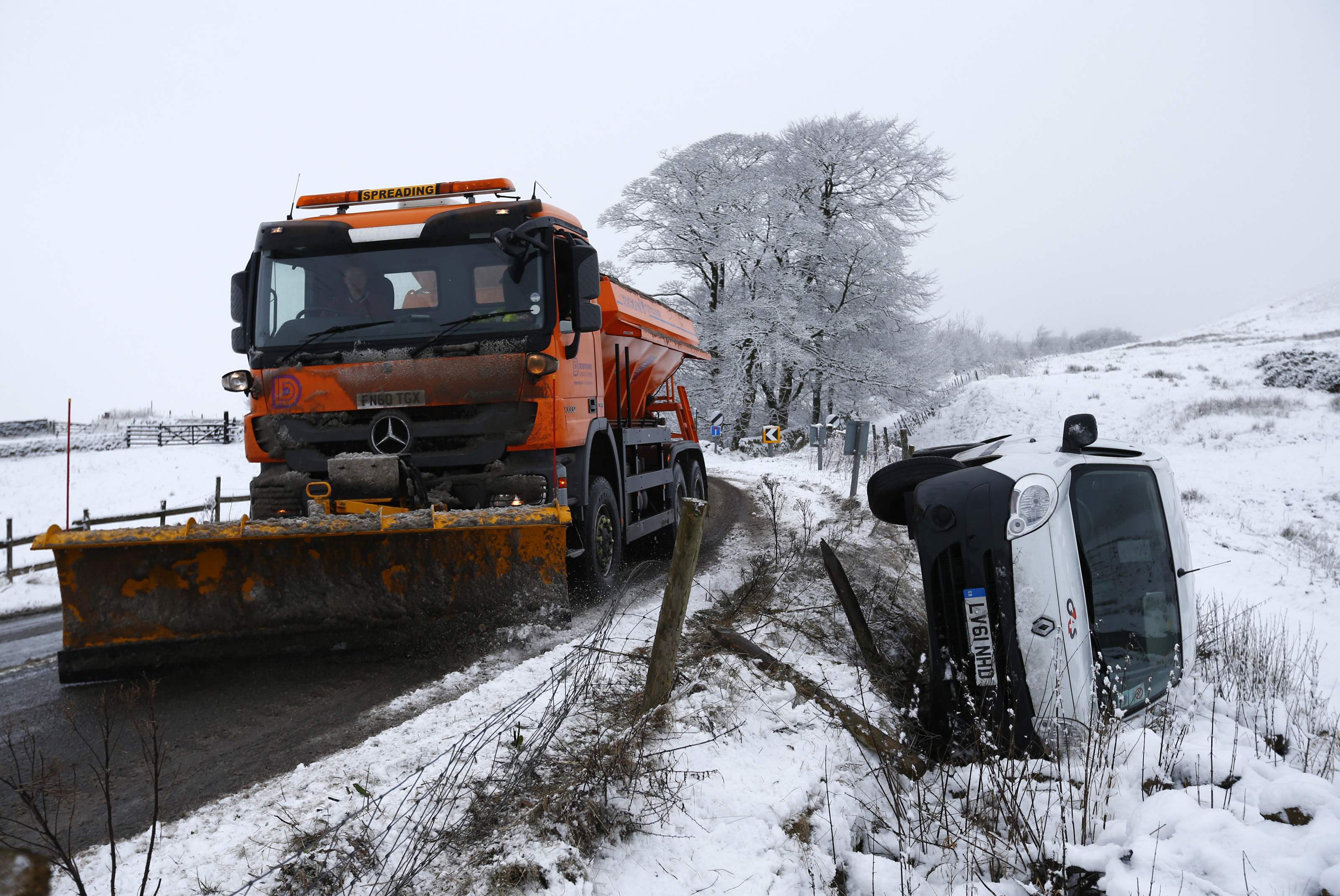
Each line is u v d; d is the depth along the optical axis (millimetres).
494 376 6680
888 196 35594
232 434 43875
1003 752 4328
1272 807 3445
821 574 7652
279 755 4332
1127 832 3424
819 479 19891
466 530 5762
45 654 7277
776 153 36594
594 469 7922
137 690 5355
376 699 5082
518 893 2924
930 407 39656
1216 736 4727
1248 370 36656
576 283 6910
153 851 3297
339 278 6988
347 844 3217
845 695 5004
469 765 3797
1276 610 10656
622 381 9297
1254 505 19422
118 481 30375
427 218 7004
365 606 5871
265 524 5441
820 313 36062
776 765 4055
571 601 7246
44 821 2830
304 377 6824
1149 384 37031
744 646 5418
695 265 36750
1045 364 54875
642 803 3592
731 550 9883
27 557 16000
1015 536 4406
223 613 5789
